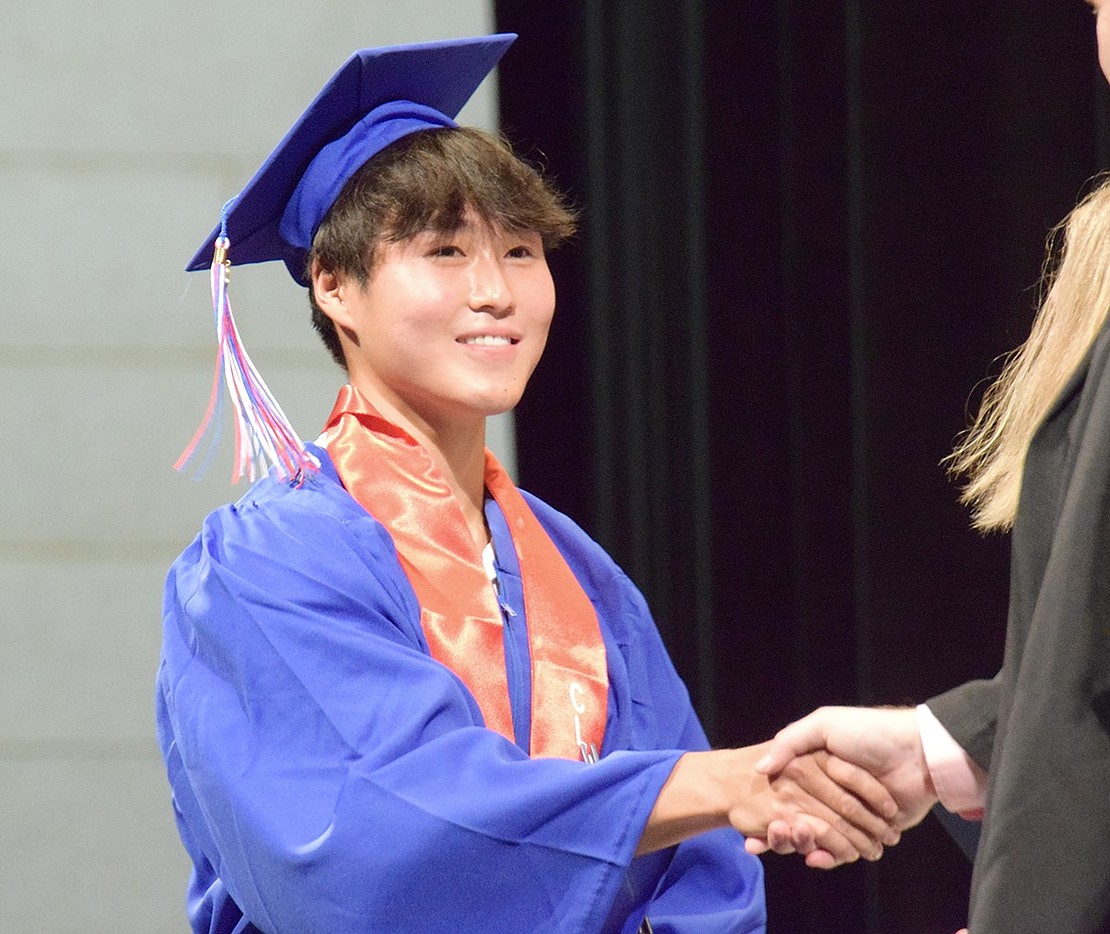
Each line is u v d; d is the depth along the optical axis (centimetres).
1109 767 417
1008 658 461
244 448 582
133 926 1095
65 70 1095
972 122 1101
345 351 597
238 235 609
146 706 1102
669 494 1116
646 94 1106
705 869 610
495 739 515
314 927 502
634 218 1109
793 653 1116
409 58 582
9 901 1087
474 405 563
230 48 1103
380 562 550
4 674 1095
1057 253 1088
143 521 1105
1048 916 414
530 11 1123
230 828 516
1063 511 435
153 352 1106
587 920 496
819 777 544
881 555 1099
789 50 1099
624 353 1116
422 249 562
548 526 626
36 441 1100
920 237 1098
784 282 1109
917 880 1112
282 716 517
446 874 496
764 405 1116
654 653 628
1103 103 1084
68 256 1099
